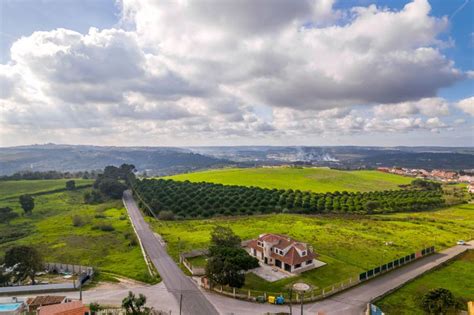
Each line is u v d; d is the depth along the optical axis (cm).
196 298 5909
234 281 5953
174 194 15938
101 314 5247
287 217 13100
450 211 15388
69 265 7506
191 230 11000
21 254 6669
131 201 17675
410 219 13162
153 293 6147
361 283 6600
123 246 9344
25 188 19525
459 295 6094
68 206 16012
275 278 6762
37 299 5591
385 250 8769
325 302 5750
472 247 9306
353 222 12456
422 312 5406
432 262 7944
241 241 9031
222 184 19112
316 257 8056
